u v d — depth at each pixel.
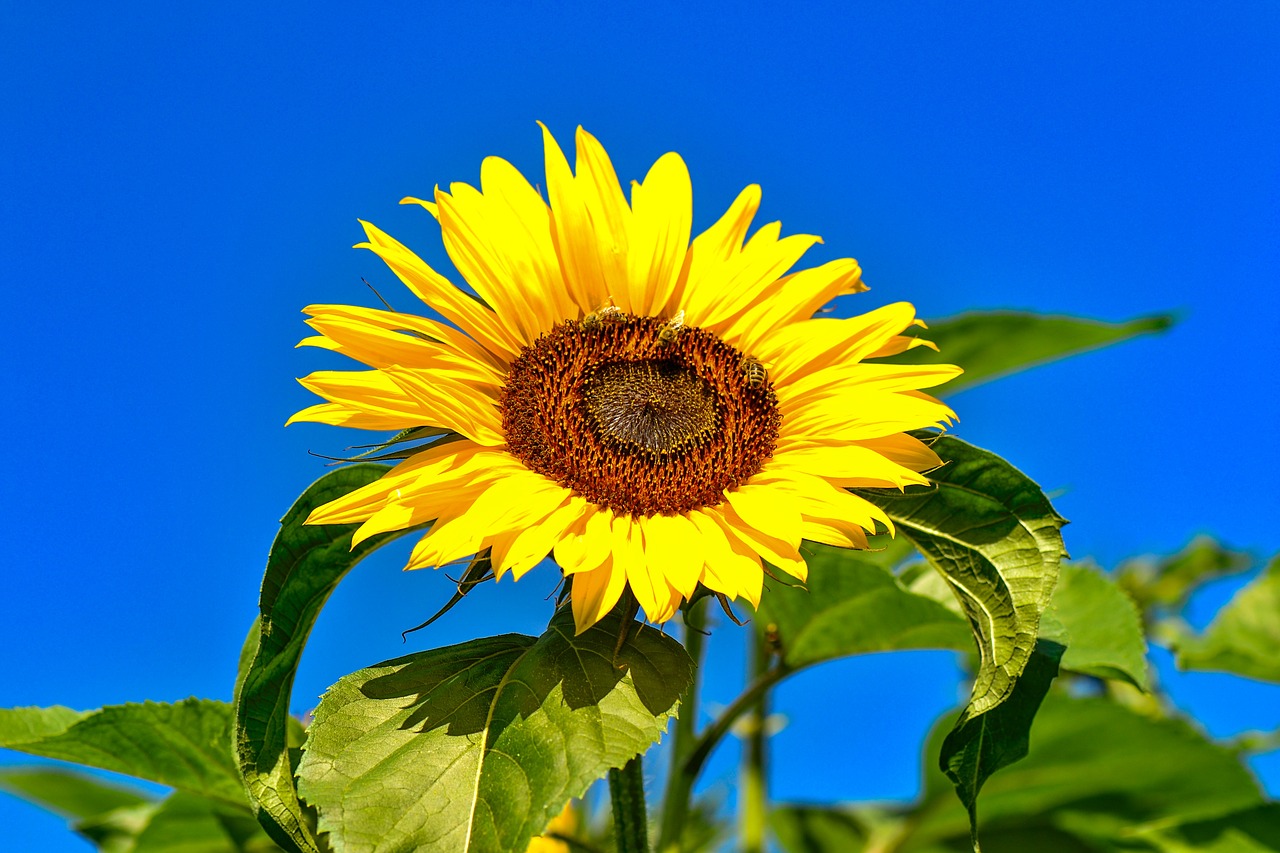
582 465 0.95
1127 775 1.14
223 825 1.09
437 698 0.89
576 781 0.87
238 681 0.95
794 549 0.92
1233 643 1.21
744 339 0.99
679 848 1.02
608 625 0.92
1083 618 1.07
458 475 0.92
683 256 0.99
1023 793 1.16
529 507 0.92
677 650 0.91
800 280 1.00
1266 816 1.13
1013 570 0.93
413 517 0.91
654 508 0.95
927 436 0.96
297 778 0.91
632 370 0.97
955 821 1.19
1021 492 0.94
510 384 0.96
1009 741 0.93
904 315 0.98
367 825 0.86
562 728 0.88
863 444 0.96
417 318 0.95
